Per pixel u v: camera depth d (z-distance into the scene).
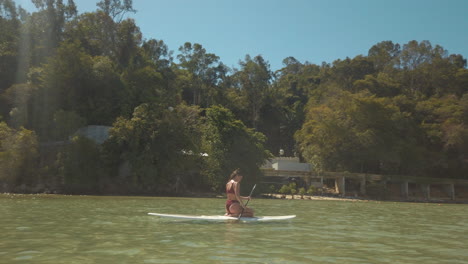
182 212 11.61
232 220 8.66
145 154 29.94
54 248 4.94
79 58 36.31
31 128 34.09
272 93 70.56
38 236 5.96
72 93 35.38
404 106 50.50
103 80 36.78
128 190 29.47
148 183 29.70
